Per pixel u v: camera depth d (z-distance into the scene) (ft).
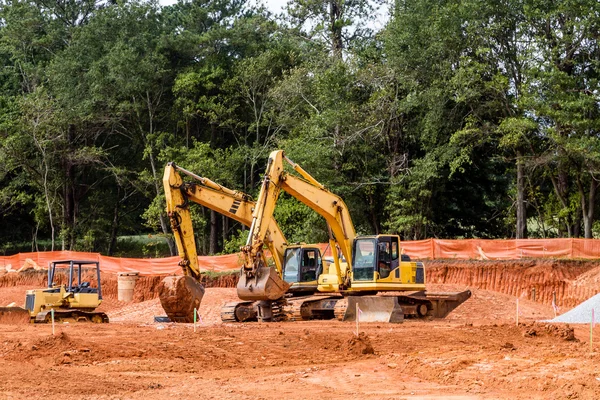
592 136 135.03
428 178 150.51
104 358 60.18
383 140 158.51
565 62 135.33
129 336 73.41
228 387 48.42
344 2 197.77
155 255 216.54
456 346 62.49
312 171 156.46
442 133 154.61
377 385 48.21
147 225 188.44
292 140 167.43
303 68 180.24
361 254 99.76
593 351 56.29
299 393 46.03
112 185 215.72
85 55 193.98
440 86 149.69
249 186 193.67
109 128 203.31
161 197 181.78
